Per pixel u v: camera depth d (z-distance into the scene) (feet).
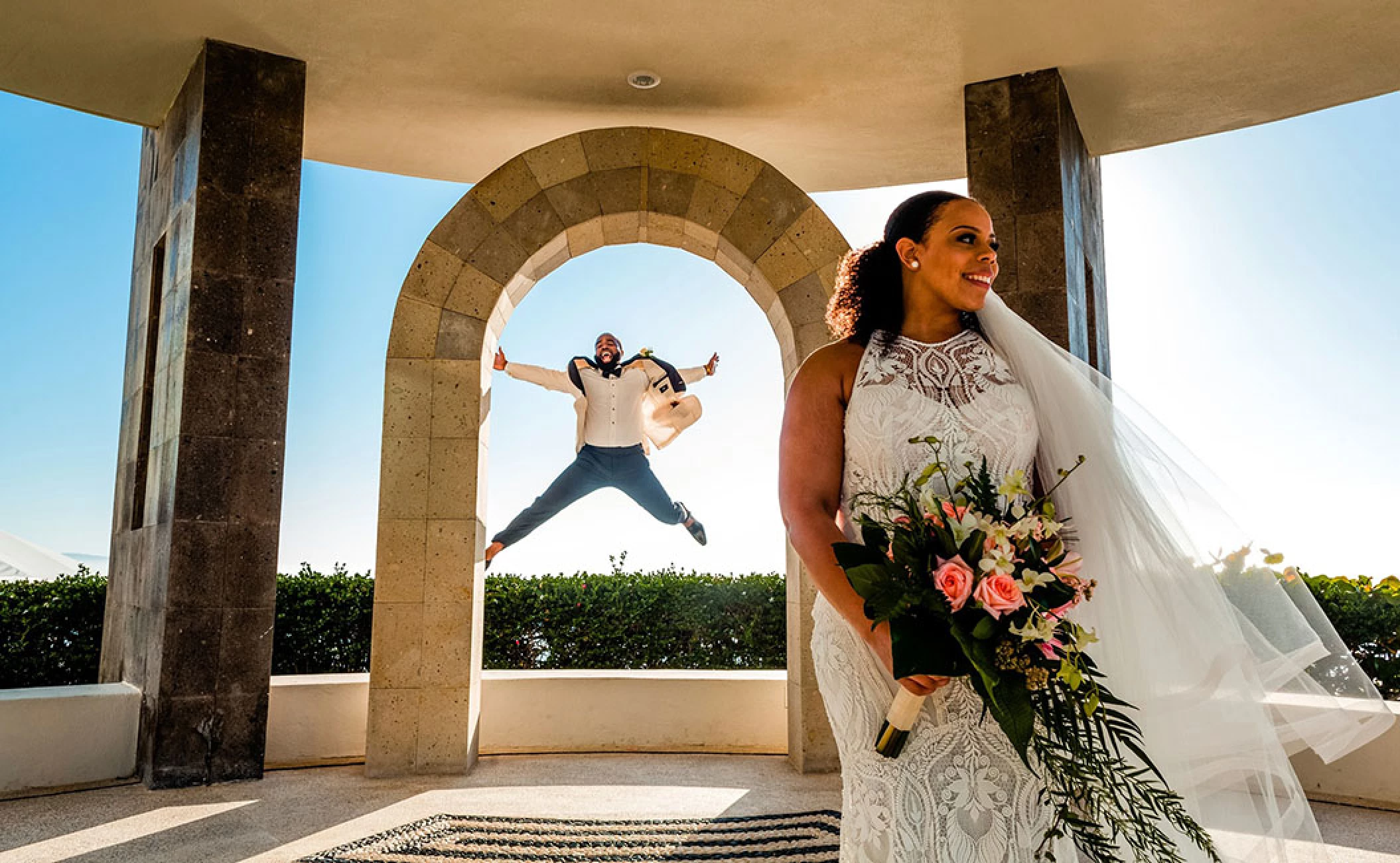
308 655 20.85
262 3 16.15
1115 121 20.16
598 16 16.63
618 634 22.22
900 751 4.91
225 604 15.76
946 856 4.72
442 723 16.47
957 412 5.27
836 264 17.99
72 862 11.20
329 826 12.91
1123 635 5.38
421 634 16.60
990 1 16.10
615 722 18.88
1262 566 5.97
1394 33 16.81
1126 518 5.51
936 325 5.67
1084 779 4.50
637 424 21.36
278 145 17.29
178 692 15.26
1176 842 5.21
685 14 16.58
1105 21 16.60
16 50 17.39
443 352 17.44
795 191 18.31
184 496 15.69
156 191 19.98
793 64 18.15
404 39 17.28
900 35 17.08
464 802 14.38
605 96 19.48
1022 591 4.36
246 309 16.60
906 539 4.61
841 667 5.27
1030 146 17.97
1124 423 5.98
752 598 22.50
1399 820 13.20
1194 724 5.34
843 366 5.62
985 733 4.85
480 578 17.57
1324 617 5.98
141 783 15.37
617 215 18.30
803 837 12.53
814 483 5.34
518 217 18.04
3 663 19.65
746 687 19.04
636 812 13.88
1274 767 5.39
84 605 20.61
